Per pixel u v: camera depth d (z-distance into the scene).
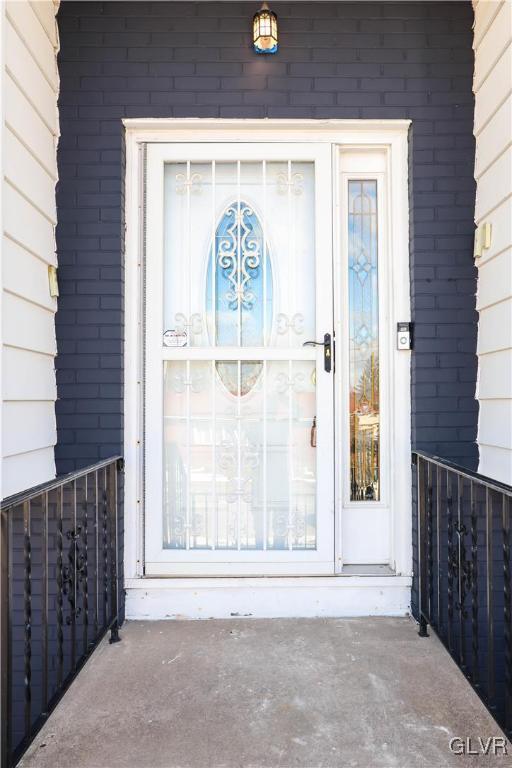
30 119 2.34
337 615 2.70
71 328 2.68
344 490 2.85
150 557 2.73
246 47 2.71
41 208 2.47
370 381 2.89
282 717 1.92
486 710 1.95
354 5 2.72
